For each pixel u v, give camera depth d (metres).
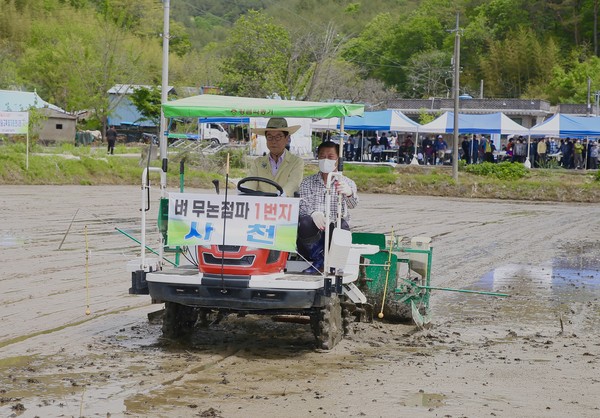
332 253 8.85
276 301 8.76
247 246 8.87
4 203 27.14
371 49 114.06
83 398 7.32
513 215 31.89
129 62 73.25
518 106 70.81
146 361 8.66
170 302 9.36
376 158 55.59
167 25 33.84
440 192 45.72
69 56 71.69
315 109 9.25
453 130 51.19
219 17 141.62
